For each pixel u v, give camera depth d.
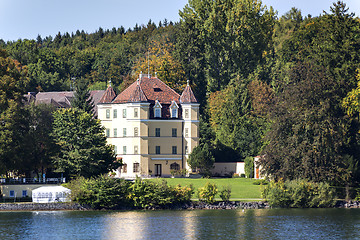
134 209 152.50
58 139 167.88
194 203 154.38
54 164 166.00
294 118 167.38
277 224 131.12
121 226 128.12
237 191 167.50
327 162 162.25
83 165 162.88
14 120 160.12
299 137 166.62
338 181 161.62
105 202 150.62
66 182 166.88
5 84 164.75
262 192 157.75
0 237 117.94
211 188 154.50
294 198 155.12
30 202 152.00
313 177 160.38
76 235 119.69
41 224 130.75
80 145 167.25
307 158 160.38
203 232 122.38
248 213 146.50
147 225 129.38
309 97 168.12
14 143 158.00
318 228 126.50
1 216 141.12
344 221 134.75
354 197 163.50
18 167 163.12
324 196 156.62
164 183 153.62
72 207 150.62
